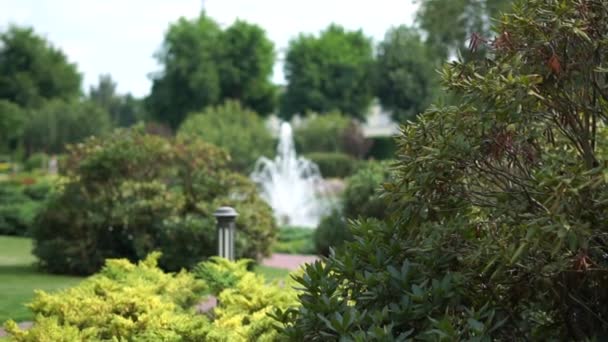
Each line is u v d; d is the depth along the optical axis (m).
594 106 3.96
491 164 4.07
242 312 6.44
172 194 13.56
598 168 3.53
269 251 14.12
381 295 4.12
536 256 3.87
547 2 4.04
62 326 5.92
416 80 52.38
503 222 3.89
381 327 4.01
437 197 4.16
